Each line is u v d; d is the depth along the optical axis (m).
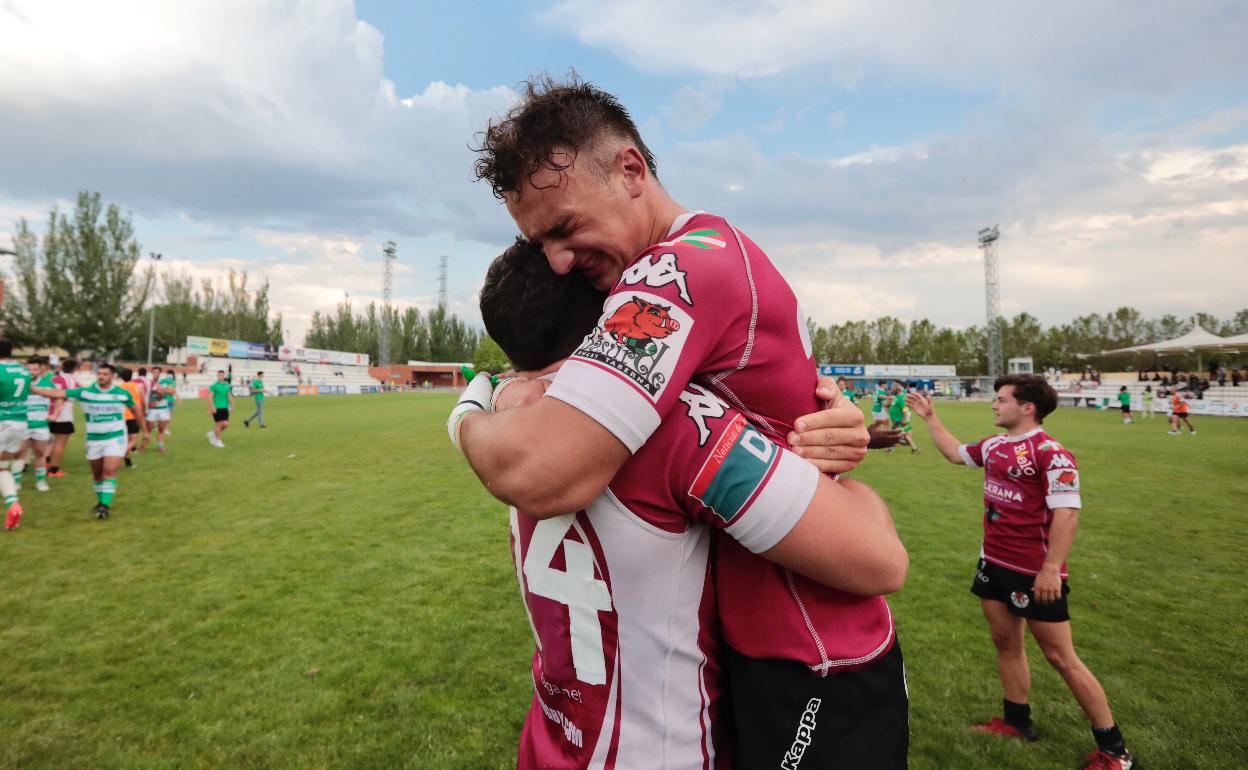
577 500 0.87
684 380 0.90
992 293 63.75
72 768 2.80
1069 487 2.89
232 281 72.69
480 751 2.96
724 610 1.06
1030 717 3.25
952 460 3.42
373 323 91.62
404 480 9.86
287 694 3.42
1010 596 3.05
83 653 3.86
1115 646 4.12
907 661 3.92
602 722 1.03
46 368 9.24
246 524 7.02
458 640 4.08
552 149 0.99
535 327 1.10
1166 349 37.25
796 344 1.07
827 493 0.94
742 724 1.04
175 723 3.14
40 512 7.43
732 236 1.06
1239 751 3.04
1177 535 6.82
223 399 13.86
